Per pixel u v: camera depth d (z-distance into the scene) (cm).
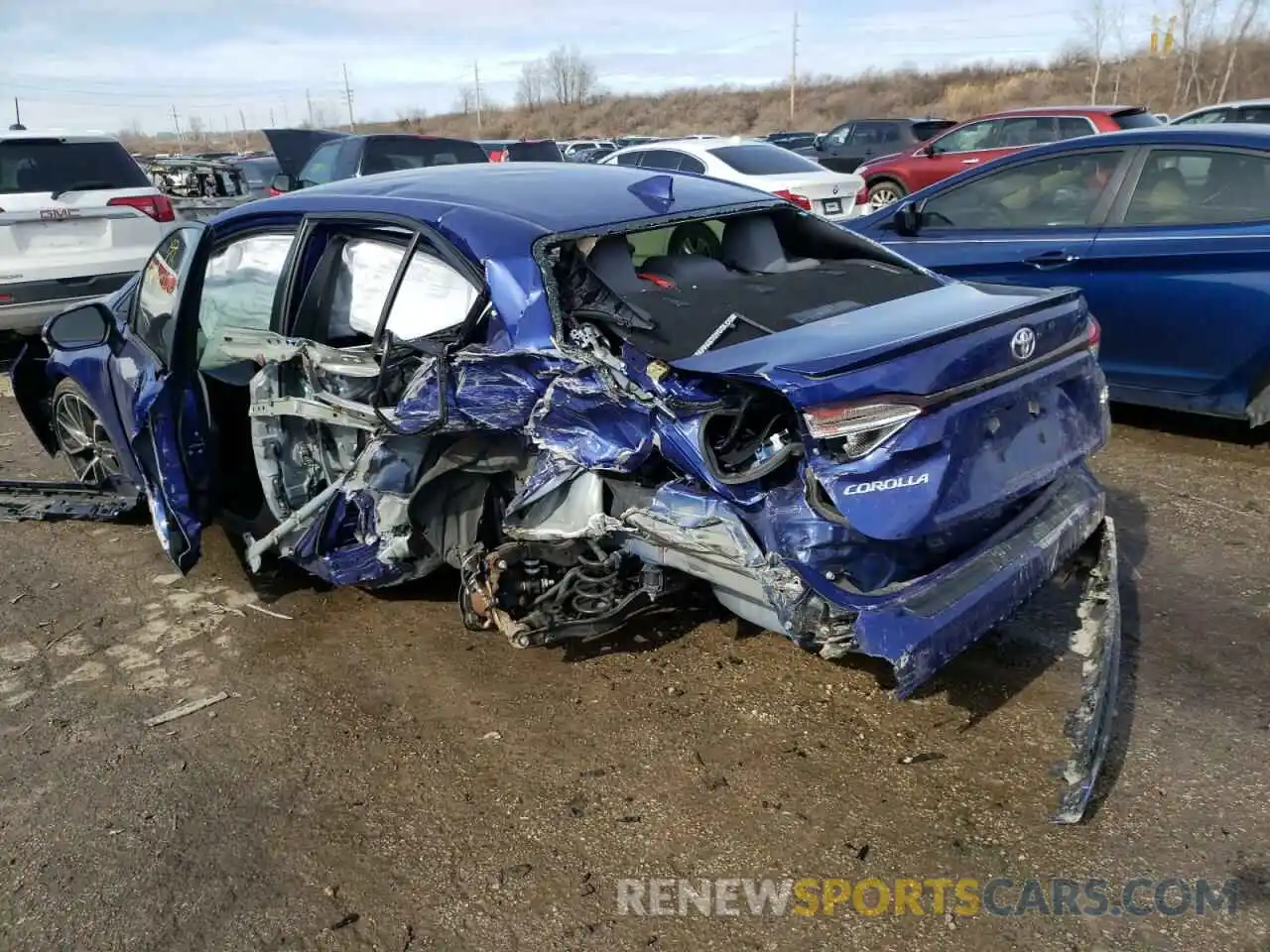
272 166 1596
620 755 289
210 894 245
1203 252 470
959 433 246
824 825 259
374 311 339
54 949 230
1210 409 492
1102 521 331
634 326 290
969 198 577
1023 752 283
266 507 388
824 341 264
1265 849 244
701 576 275
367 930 232
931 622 241
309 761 294
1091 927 224
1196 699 303
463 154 1098
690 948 224
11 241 707
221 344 367
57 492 503
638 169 395
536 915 234
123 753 301
